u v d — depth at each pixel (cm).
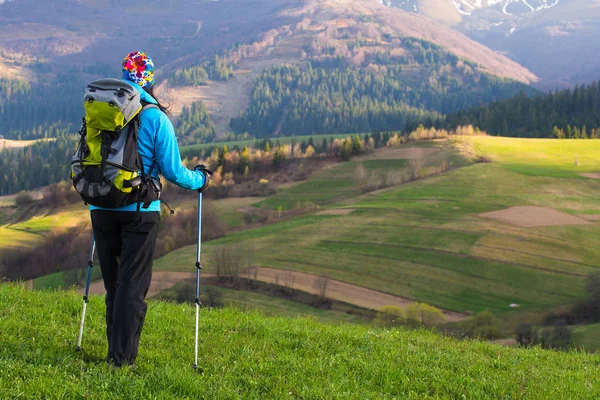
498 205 10894
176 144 495
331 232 9725
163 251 9462
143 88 507
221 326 767
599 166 13825
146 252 494
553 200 11231
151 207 491
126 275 489
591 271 7550
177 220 10500
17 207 16662
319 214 11344
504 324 6241
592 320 6238
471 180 12800
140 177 473
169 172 492
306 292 7169
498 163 14538
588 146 16225
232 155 18888
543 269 7919
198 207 546
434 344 826
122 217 479
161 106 507
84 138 469
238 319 849
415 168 14425
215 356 588
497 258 8238
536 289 7381
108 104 448
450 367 667
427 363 672
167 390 453
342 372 581
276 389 500
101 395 428
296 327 804
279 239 9531
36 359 494
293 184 16350
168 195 14725
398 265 8088
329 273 7844
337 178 16375
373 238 9238
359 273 7862
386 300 7025
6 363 468
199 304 544
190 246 9631
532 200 11188
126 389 441
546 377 661
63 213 15338
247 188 16062
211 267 7975
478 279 7675
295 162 18500
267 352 634
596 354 922
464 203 11069
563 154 15388
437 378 596
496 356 780
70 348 556
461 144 16888
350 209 11356
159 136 483
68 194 16162
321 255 8569
